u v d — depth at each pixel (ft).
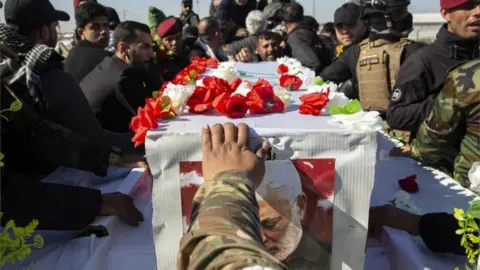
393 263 4.76
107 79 9.87
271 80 8.04
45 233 5.28
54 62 6.47
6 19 7.66
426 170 6.84
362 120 3.90
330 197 3.95
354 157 3.89
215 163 3.34
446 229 4.58
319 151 3.87
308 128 3.96
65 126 6.53
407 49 9.98
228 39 23.66
